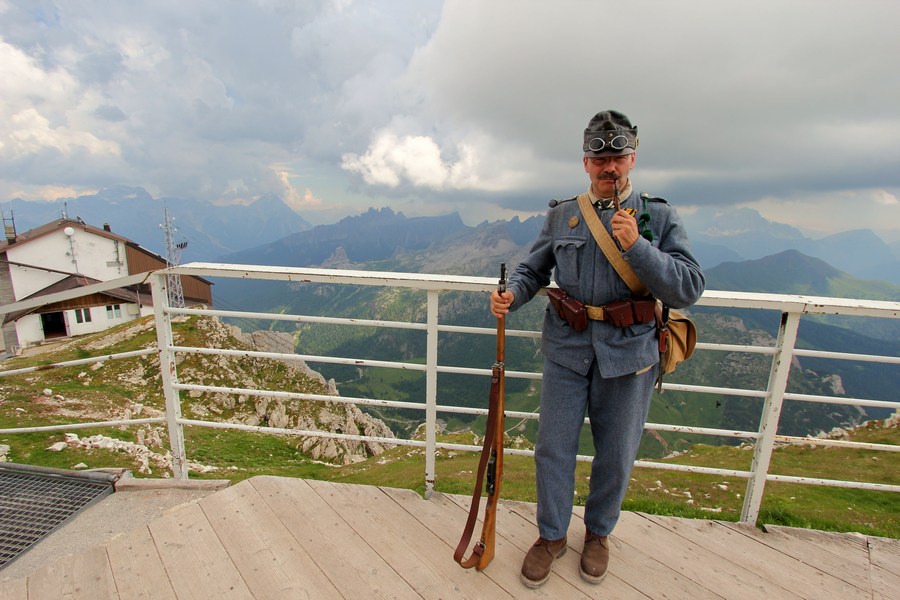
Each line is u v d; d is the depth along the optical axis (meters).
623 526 3.07
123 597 2.38
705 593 2.52
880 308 2.73
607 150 2.25
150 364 33.66
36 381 22.39
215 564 2.60
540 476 2.60
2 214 47.88
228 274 3.28
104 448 12.05
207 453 23.39
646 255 2.08
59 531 2.98
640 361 2.33
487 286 2.95
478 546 2.55
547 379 2.59
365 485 3.39
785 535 3.03
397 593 2.42
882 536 3.30
